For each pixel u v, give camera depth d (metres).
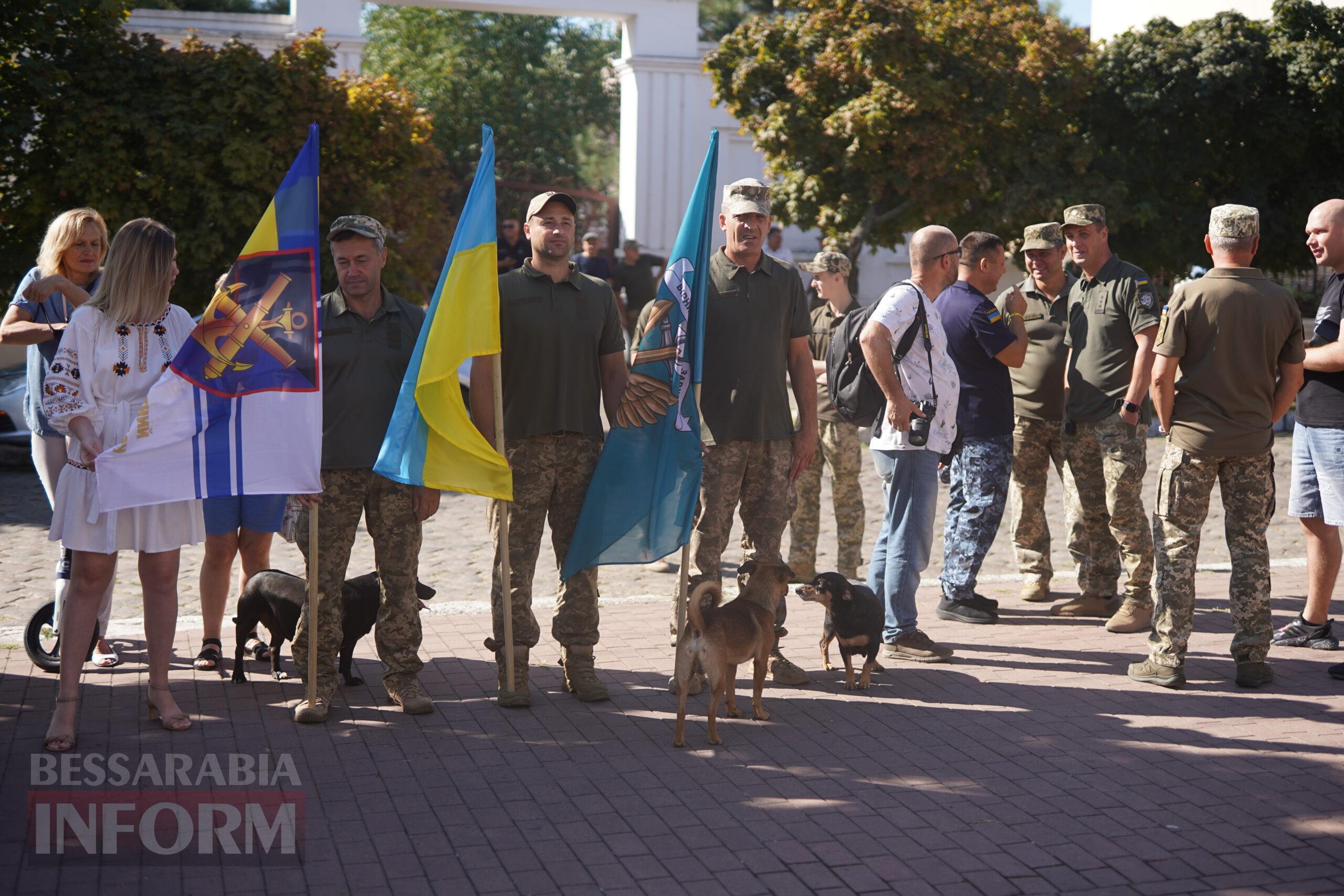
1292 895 3.63
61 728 4.76
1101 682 5.77
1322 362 5.88
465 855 3.89
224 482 4.79
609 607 7.23
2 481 11.73
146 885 3.66
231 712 5.25
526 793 4.41
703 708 5.41
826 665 5.95
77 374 4.65
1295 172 17.22
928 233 5.95
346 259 5.00
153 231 4.77
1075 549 7.06
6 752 4.73
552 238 5.20
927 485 6.04
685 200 23.58
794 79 16.94
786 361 5.62
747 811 4.25
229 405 4.80
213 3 31.84
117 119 14.30
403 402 4.93
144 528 4.78
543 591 7.78
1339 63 16.09
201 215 14.77
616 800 4.34
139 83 14.95
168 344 4.84
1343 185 16.94
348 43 21.16
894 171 16.88
